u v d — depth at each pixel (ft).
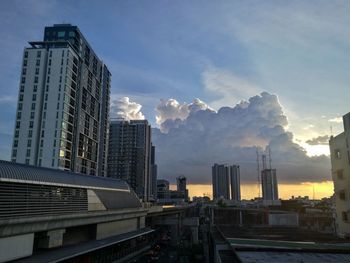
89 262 170.19
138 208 278.05
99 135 558.56
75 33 482.69
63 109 420.36
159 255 275.80
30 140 412.98
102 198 212.84
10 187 127.34
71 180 180.45
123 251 216.95
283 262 95.81
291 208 471.62
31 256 136.46
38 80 427.74
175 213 478.18
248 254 110.01
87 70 510.58
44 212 146.61
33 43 451.94
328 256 105.91
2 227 120.37
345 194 183.93
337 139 194.29
